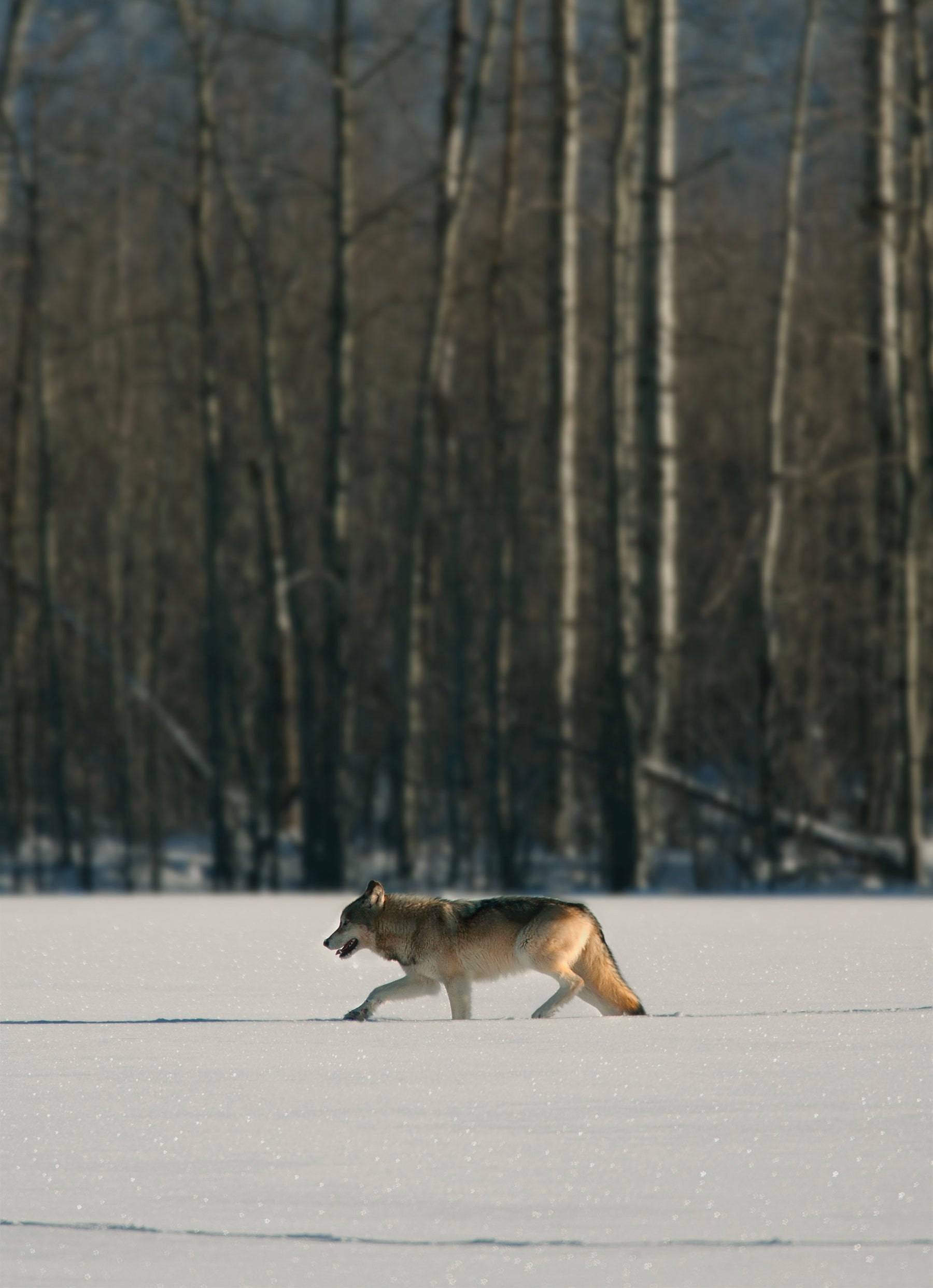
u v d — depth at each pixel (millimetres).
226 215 157625
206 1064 25594
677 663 108312
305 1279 14422
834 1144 19297
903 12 100438
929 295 94000
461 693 106188
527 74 123875
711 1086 23141
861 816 112125
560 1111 21469
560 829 114625
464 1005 32750
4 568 115750
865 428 136500
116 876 114562
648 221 105312
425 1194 17203
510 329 119750
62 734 113375
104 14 115625
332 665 102688
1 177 121312
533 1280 14320
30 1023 30781
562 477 112438
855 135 128000
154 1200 17078
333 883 101625
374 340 153750
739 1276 14414
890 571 108125
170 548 141375
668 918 62406
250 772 106125
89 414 148250
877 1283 14125
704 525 144250
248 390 143000
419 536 103312
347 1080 23984
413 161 172750
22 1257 15117
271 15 119250
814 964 41406
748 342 147125
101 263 159000
